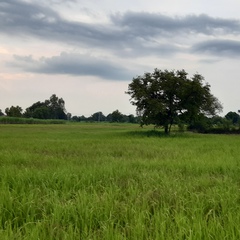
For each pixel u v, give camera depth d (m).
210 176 10.59
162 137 36.75
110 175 10.19
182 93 42.00
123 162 13.40
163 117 45.12
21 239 5.06
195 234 5.00
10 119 111.50
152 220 5.88
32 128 69.25
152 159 14.98
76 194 7.32
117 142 27.09
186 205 6.88
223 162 13.05
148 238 5.12
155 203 6.86
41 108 161.88
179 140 30.47
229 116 104.62
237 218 5.67
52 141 27.64
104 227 5.38
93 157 16.03
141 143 26.14
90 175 9.70
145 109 44.72
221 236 5.00
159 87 43.44
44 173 9.96
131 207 6.59
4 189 7.81
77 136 37.75
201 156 15.88
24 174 9.81
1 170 10.73
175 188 8.19
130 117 161.62
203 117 46.59
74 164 13.13
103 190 8.40
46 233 5.43
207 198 7.33
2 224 6.00
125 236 5.11
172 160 14.27
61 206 6.45
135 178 10.10
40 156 15.84
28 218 6.04
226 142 27.61
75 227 5.49
